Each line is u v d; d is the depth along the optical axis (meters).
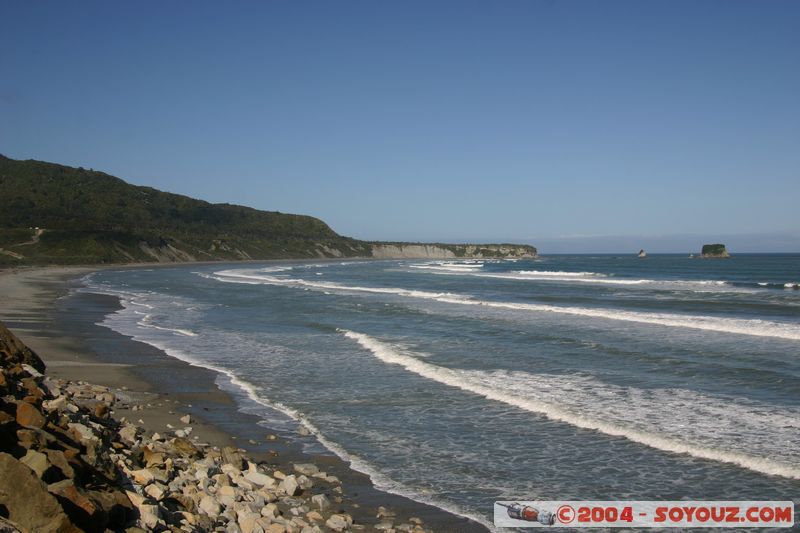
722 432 10.50
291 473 8.59
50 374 14.19
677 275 73.06
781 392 13.28
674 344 19.62
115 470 6.59
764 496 7.96
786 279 62.94
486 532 6.95
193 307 32.75
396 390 13.77
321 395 13.32
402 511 7.46
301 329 23.91
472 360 17.16
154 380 14.49
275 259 160.62
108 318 26.83
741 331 22.31
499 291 45.72
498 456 9.52
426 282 60.03
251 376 15.20
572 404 12.38
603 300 37.28
